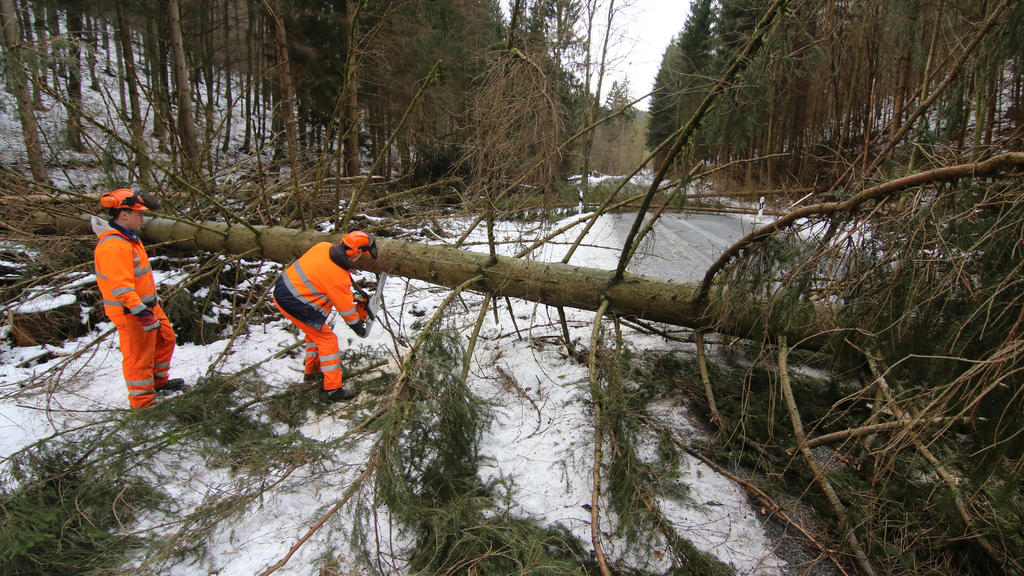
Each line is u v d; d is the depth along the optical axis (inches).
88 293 176.7
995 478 77.9
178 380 141.1
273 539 90.4
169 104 197.6
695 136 105.2
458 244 167.2
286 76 229.9
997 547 75.1
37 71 143.1
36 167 197.8
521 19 120.5
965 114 108.7
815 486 96.3
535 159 121.3
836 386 121.6
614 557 84.0
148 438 108.4
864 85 147.7
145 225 199.6
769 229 99.2
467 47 388.8
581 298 138.5
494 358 157.6
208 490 99.3
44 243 183.6
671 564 82.5
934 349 81.1
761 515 93.4
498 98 117.5
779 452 107.8
